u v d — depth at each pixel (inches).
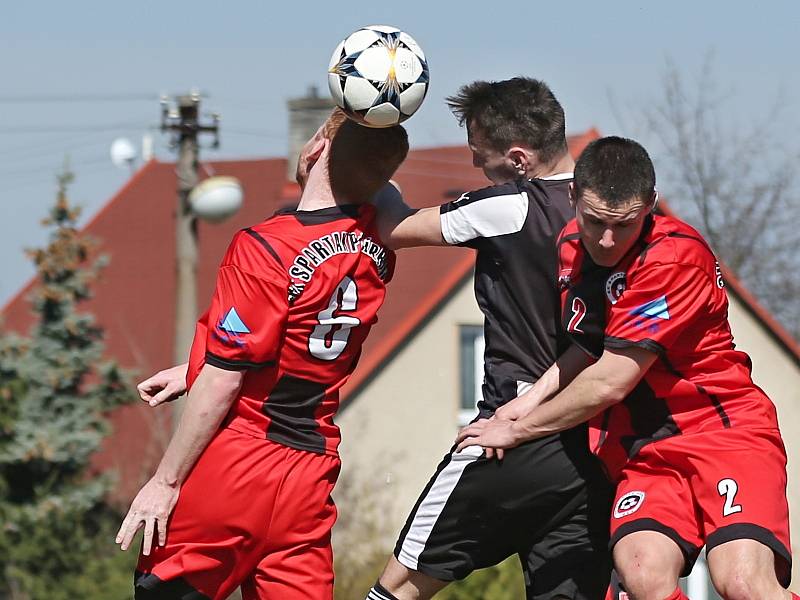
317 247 696.4
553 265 713.6
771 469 682.8
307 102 3432.6
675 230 680.4
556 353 725.3
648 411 700.0
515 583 1844.2
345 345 715.4
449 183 3410.4
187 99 2679.6
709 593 2647.6
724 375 693.9
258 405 698.2
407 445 3159.5
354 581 2367.1
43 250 3469.5
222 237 3801.7
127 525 689.6
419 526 762.2
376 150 703.7
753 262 4891.7
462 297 3218.5
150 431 3467.0
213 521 693.3
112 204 4242.1
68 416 3341.5
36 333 3449.8
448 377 3191.4
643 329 666.2
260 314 681.6
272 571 706.2
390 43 685.9
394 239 723.4
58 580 2918.3
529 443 729.0
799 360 3400.6
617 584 745.0
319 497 712.4
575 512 736.3
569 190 698.2
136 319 3804.1
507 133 720.3
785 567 681.0
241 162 4010.8
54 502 3132.4
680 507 686.5
